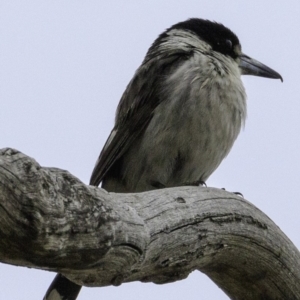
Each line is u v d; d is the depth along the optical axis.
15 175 6.11
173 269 8.60
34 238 6.32
